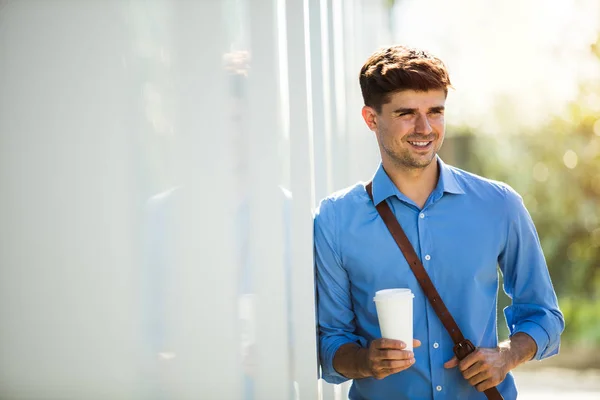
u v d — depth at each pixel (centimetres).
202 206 231
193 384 231
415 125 312
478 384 312
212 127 236
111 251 203
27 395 194
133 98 206
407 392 323
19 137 190
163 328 218
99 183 200
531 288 337
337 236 335
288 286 307
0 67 189
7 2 189
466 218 327
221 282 241
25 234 191
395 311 292
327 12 475
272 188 278
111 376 204
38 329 194
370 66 323
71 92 195
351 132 581
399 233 326
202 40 232
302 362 322
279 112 285
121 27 203
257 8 267
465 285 324
